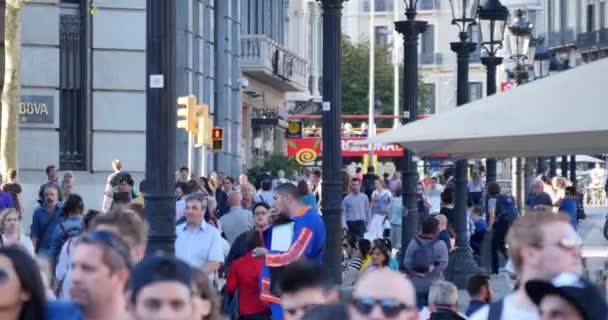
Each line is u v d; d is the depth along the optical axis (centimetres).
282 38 11556
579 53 15625
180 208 3778
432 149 2583
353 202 6619
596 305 1258
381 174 13088
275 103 11431
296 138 11569
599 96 2148
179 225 2981
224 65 8769
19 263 1366
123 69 6675
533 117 2147
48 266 1630
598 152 2747
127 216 1770
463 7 5619
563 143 2433
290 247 2678
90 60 6650
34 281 1372
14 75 4925
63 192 4784
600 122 2100
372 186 8319
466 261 5247
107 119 6669
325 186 3584
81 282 1420
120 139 6675
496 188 6141
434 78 19338
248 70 9606
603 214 12075
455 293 2447
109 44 6662
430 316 2458
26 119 6378
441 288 2444
